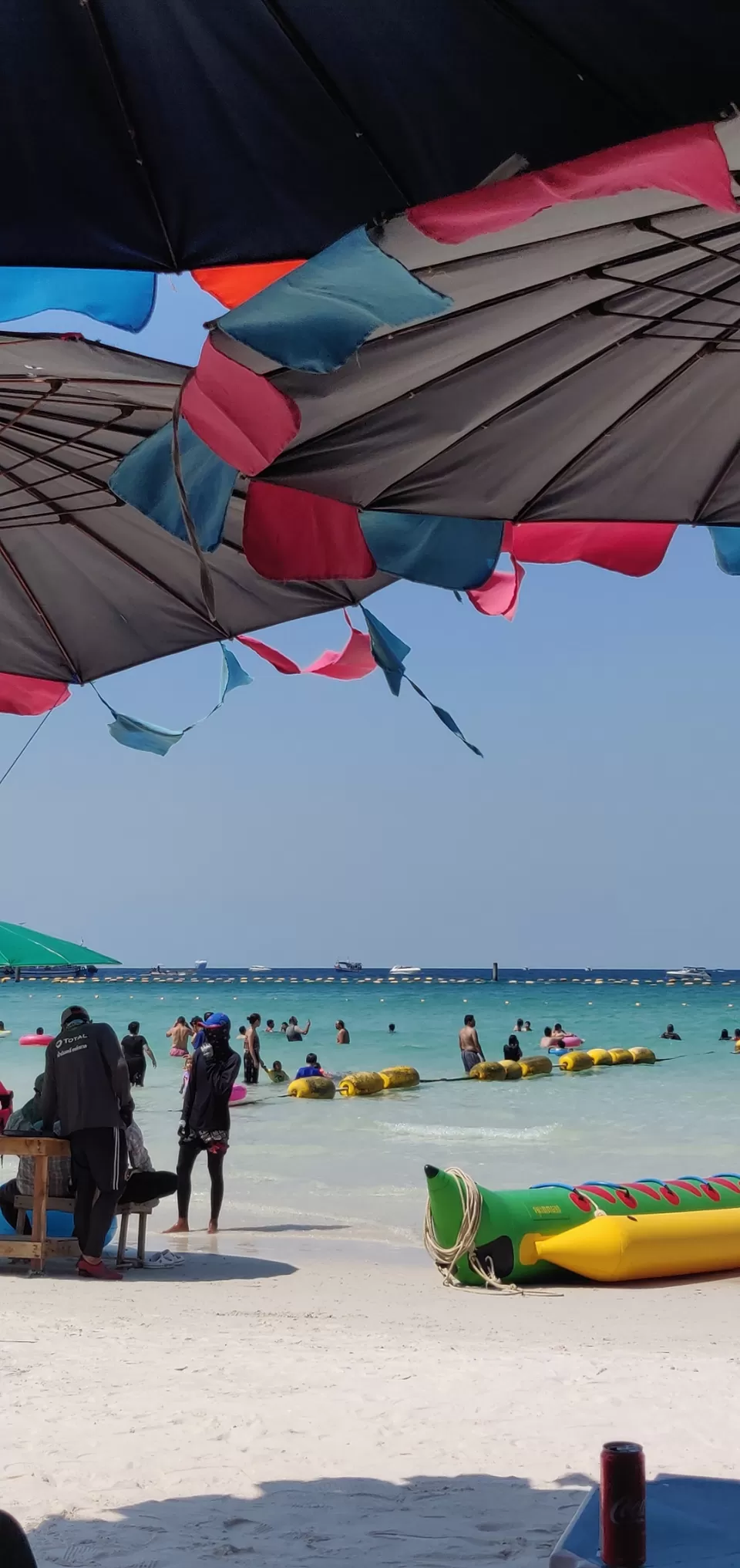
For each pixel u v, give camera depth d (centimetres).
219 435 212
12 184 185
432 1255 975
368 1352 680
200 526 219
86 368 254
